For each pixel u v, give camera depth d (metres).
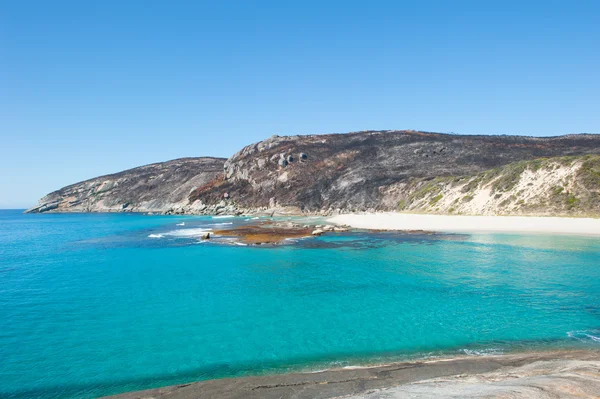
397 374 10.16
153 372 11.34
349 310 17.16
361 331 14.45
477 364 10.69
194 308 17.70
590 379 7.81
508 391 7.31
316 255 31.23
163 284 22.47
